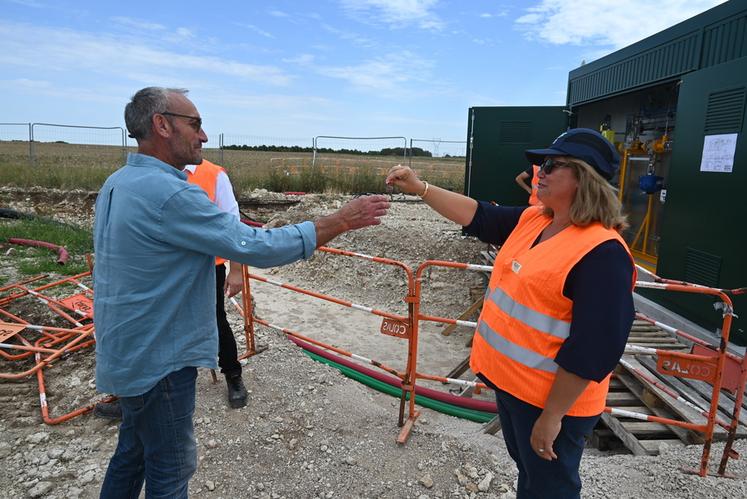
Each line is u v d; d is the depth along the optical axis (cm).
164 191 202
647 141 798
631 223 834
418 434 365
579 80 854
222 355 388
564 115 912
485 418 466
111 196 214
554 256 185
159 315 210
